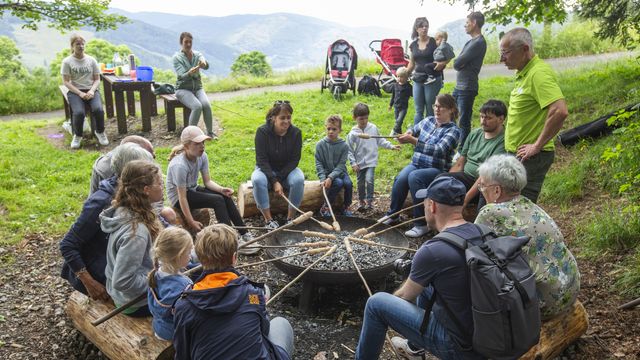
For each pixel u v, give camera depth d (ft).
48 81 46.73
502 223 10.93
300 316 14.34
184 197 16.87
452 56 28.22
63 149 28.84
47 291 15.52
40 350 12.93
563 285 10.87
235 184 23.73
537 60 14.52
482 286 8.70
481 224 10.23
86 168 25.68
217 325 8.73
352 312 14.64
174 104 31.27
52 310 14.56
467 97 25.31
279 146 19.30
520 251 9.48
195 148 16.71
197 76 30.04
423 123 19.39
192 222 17.13
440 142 18.49
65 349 12.99
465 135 25.90
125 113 33.78
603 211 18.11
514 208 10.99
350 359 12.43
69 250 11.65
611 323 13.25
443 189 9.83
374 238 16.99
